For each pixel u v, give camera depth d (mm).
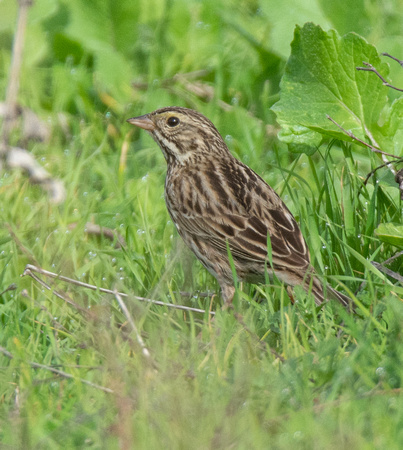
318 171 12789
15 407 7164
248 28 16812
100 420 6656
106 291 9117
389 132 11312
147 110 14602
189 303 9562
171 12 16562
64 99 14805
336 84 11422
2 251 10289
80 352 8148
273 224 10219
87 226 11133
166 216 11781
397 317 7809
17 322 8414
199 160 11062
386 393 6895
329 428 6352
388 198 10734
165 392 6930
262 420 6594
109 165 13328
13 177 12023
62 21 15898
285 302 9227
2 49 15992
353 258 9922
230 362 7898
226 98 15352
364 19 15438
